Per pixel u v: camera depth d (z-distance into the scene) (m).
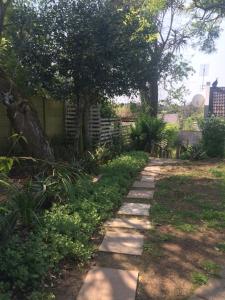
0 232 3.79
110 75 9.23
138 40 9.34
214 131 13.52
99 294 3.43
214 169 10.13
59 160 8.29
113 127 14.30
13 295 3.28
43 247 3.84
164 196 6.99
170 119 32.62
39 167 6.54
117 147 12.55
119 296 3.40
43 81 9.20
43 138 7.06
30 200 4.65
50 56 9.01
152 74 10.06
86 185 6.38
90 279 3.68
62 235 4.32
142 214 5.81
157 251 4.40
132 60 9.20
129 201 6.62
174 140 17.94
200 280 3.73
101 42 8.70
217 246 4.59
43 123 10.99
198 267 4.02
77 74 9.09
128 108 21.27
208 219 5.61
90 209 5.35
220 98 19.00
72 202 5.51
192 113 29.06
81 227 4.70
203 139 13.77
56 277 3.67
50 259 3.76
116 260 4.13
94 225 4.94
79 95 10.00
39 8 8.94
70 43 8.82
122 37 8.98
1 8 7.84
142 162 10.85
